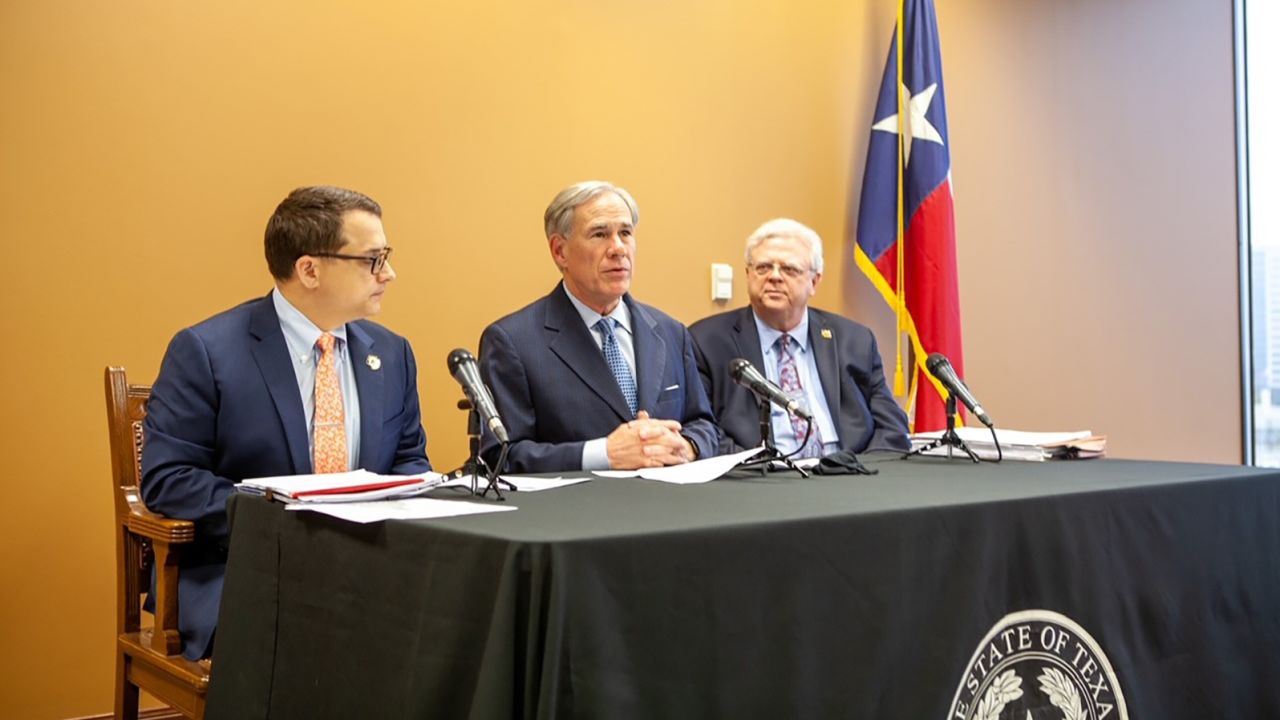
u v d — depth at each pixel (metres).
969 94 4.50
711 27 3.87
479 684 1.23
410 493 1.73
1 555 2.66
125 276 2.81
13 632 2.67
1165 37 5.06
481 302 3.36
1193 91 5.13
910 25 4.12
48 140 2.72
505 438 1.74
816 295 4.12
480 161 3.36
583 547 1.26
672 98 3.77
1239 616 2.04
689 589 1.34
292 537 1.64
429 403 3.25
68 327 2.74
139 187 2.83
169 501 2.08
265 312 2.30
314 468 2.28
